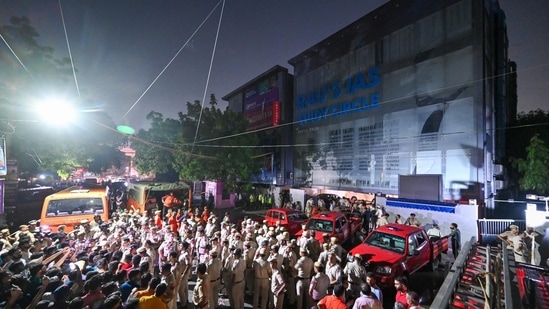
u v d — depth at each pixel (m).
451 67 20.16
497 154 21.92
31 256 6.77
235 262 7.19
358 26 27.44
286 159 37.28
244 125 25.98
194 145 23.17
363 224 16.12
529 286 4.18
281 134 38.09
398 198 16.78
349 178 27.59
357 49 27.67
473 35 19.12
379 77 25.22
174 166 25.33
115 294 4.20
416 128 21.97
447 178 19.77
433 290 8.84
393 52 24.17
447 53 20.41
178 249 8.93
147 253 7.40
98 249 7.66
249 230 10.66
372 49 26.09
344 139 28.50
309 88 33.69
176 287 6.56
